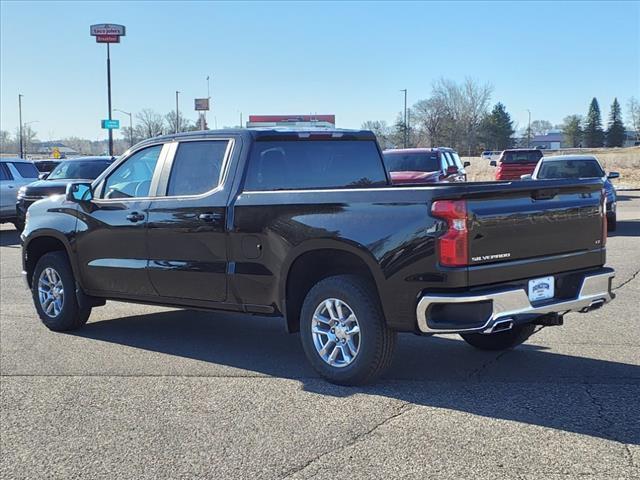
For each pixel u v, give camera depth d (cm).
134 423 490
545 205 534
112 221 705
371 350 535
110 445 453
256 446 444
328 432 462
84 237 733
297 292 594
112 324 814
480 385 554
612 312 812
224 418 495
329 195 549
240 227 604
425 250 497
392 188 519
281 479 396
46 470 419
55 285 778
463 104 8731
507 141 10775
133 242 689
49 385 581
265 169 635
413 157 1725
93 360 657
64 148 10925
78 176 1736
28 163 2023
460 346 682
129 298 712
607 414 481
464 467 402
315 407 512
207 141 654
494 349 657
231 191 619
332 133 682
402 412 495
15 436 472
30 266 810
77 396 552
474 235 493
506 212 509
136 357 665
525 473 392
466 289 493
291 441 450
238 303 621
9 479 408
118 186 721
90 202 730
